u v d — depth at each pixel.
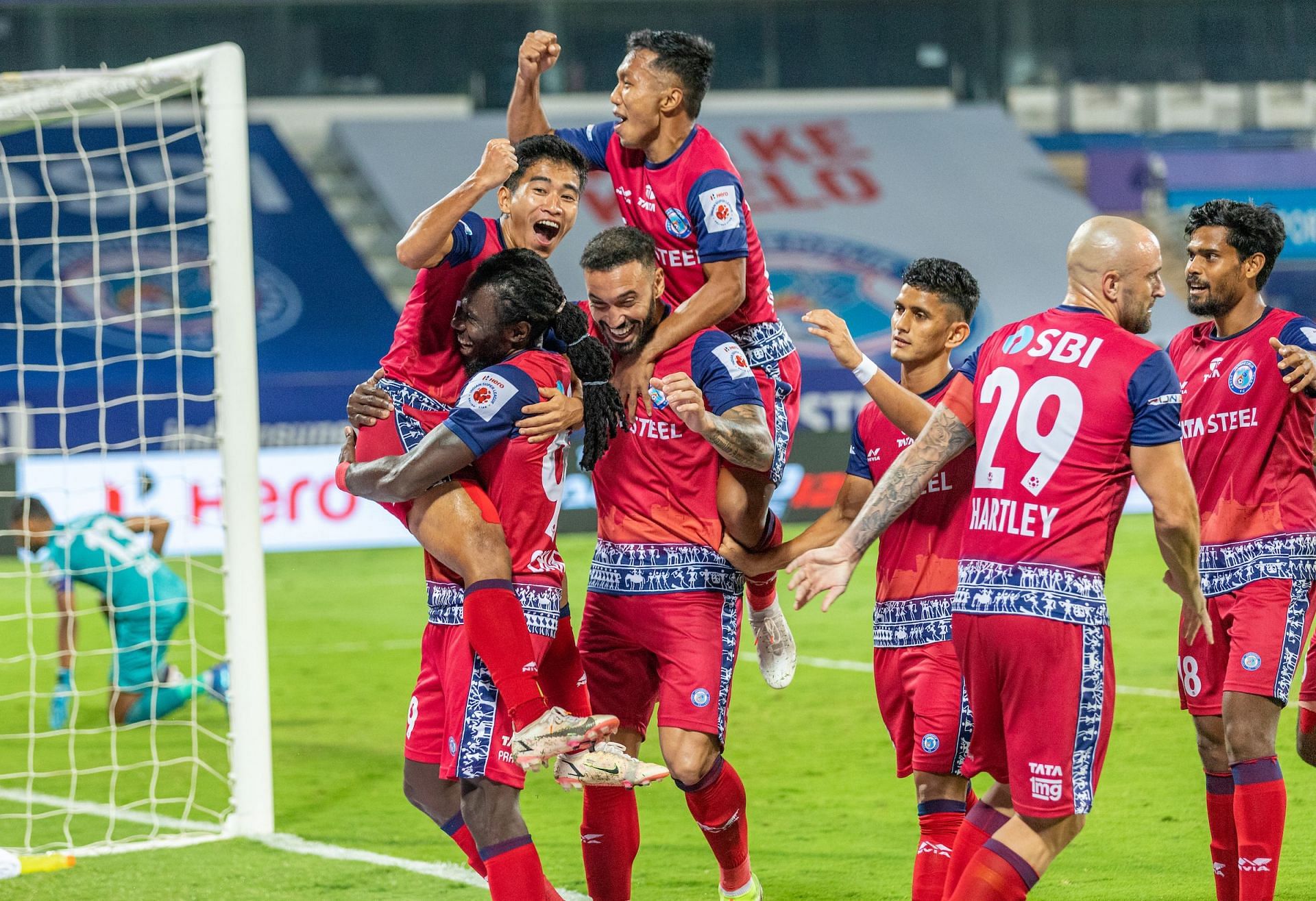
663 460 5.68
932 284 5.91
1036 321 5.01
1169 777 8.41
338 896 6.43
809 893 6.38
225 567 7.68
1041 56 32.88
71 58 29.05
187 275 27.06
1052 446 4.76
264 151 30.00
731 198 5.79
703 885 6.57
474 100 31.72
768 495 5.80
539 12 31.23
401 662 13.33
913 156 31.61
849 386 23.09
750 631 15.13
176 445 20.52
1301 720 6.16
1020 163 31.69
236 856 7.13
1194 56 32.81
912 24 32.69
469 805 5.02
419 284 5.34
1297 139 32.97
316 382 20.88
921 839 5.60
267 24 30.59
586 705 5.48
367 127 30.91
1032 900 6.18
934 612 5.60
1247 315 6.02
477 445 4.89
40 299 25.83
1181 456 4.71
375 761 9.46
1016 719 4.74
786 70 32.59
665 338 5.61
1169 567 4.81
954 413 5.09
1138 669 12.01
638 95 5.82
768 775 8.84
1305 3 32.62
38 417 20.42
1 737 8.96
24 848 7.55
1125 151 31.56
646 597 5.68
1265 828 5.50
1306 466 5.85
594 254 5.46
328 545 20.92
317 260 28.12
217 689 10.79
